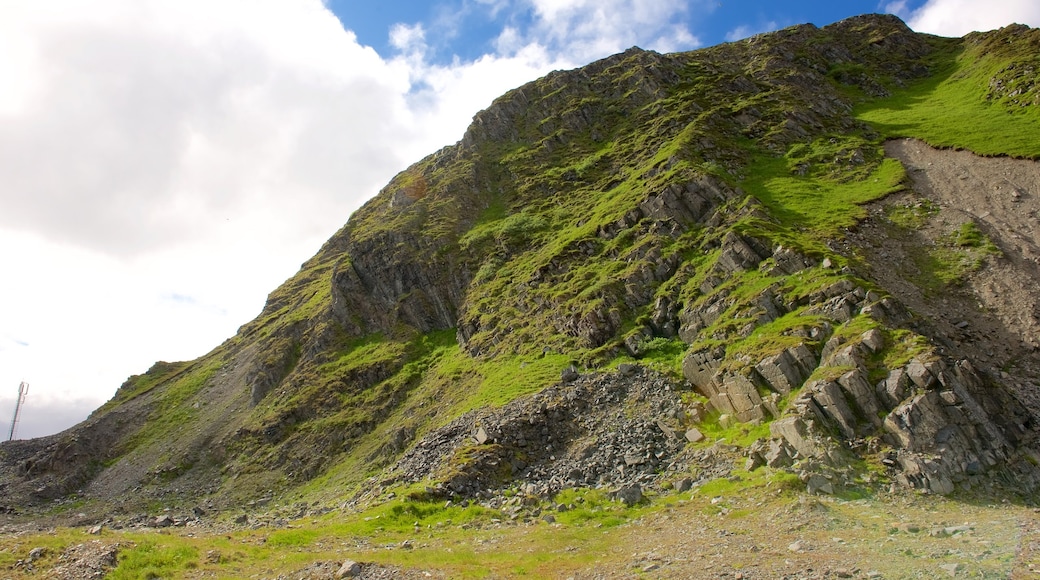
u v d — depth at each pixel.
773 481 25.58
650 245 55.06
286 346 81.00
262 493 55.28
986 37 109.44
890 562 16.95
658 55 111.00
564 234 70.06
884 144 73.31
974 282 43.69
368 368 68.06
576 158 91.12
